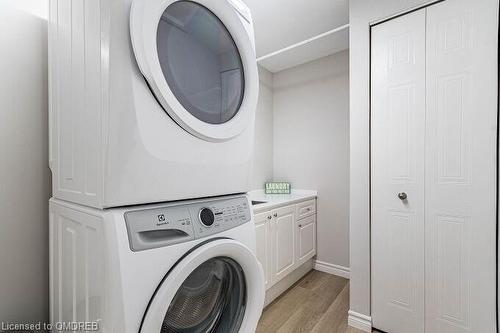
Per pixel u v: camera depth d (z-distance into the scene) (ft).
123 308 1.90
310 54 8.58
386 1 5.07
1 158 3.14
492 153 4.04
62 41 2.81
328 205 8.65
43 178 3.47
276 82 10.05
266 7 6.13
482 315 4.11
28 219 3.35
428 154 4.65
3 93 3.14
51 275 3.02
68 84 2.68
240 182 3.14
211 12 2.81
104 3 2.06
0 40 3.11
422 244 4.72
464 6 4.29
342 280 7.94
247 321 3.02
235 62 3.16
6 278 3.18
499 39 4.04
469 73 4.25
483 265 4.11
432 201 4.61
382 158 5.20
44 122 3.48
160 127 2.20
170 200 2.35
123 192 2.01
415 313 4.79
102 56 2.07
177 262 2.27
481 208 4.14
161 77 2.12
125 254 1.95
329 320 5.78
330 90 8.64
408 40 4.87
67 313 2.63
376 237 5.28
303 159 9.27
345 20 6.70
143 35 2.01
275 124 10.07
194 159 2.51
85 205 2.35
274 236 6.61
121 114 1.96
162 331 2.58
